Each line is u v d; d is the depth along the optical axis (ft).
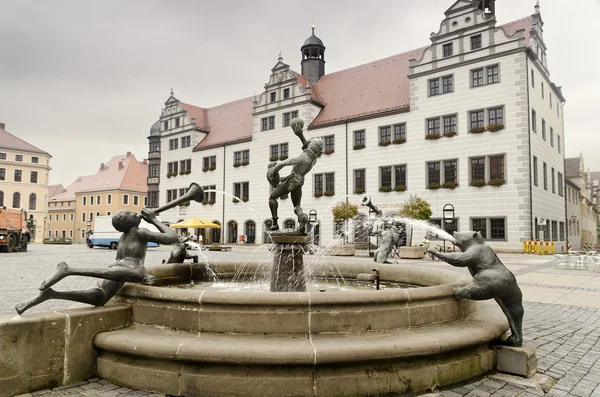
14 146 252.01
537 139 107.55
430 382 14.46
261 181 152.87
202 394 13.51
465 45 109.60
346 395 13.44
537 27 112.78
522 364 16.03
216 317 14.69
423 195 113.91
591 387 15.26
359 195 126.11
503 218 101.65
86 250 123.85
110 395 13.93
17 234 108.68
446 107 111.75
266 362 13.08
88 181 281.74
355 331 14.70
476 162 106.63
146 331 15.67
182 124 180.86
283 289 22.31
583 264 67.56
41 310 28.60
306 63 161.27
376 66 146.41
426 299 16.15
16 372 13.94
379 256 34.58
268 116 151.64
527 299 35.45
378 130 124.16
